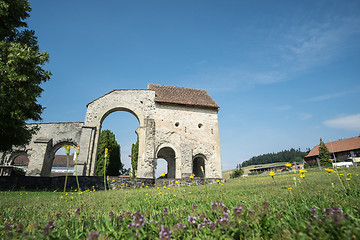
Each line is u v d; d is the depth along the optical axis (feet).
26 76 37.37
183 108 79.25
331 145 180.14
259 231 7.05
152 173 67.67
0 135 42.65
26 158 124.06
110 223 8.32
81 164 62.95
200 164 81.71
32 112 40.86
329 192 14.80
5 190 40.42
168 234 6.48
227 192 22.24
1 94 34.65
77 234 7.73
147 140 70.74
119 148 109.19
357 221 6.89
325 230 6.49
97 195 26.99
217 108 83.25
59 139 69.87
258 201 13.21
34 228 8.08
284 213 9.57
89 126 68.23
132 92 75.87
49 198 24.43
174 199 16.63
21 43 44.24
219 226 7.08
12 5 41.81
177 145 74.23
